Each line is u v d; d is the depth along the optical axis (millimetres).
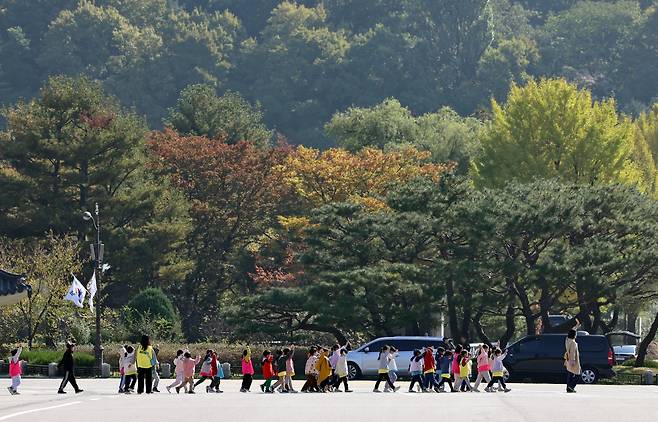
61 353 165250
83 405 90875
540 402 92750
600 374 142000
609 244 160000
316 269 169375
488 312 172250
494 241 162375
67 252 193750
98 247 161875
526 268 159250
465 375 117125
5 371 162750
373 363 144500
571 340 108562
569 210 160875
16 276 112812
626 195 167750
